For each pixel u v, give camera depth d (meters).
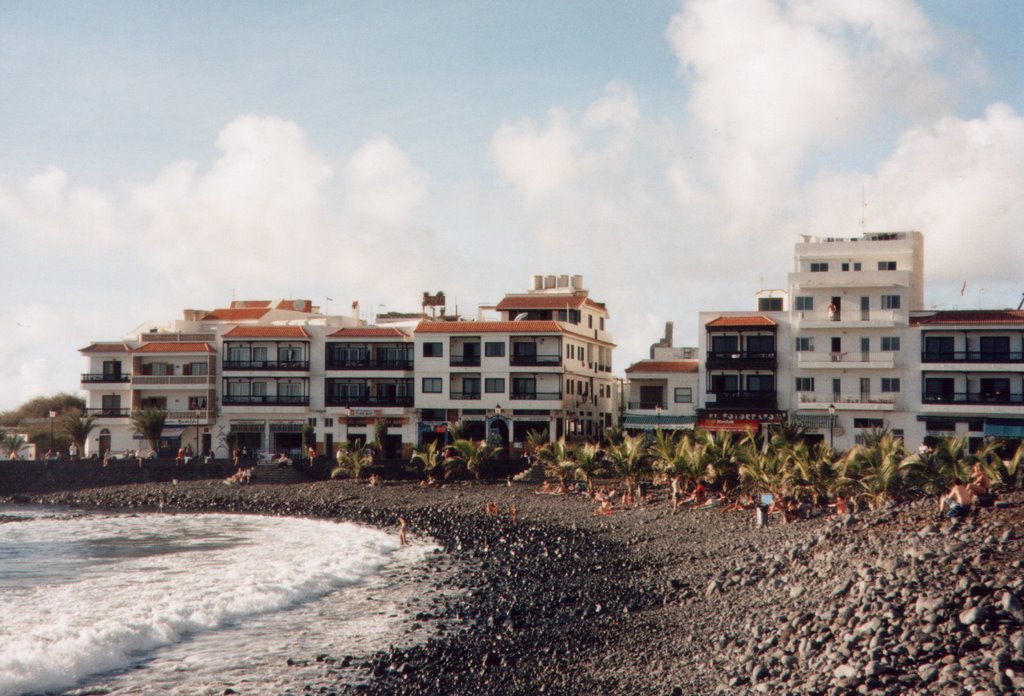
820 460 55.53
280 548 56.94
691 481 64.81
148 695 28.14
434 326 99.19
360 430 99.81
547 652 29.88
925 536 33.50
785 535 45.31
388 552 54.53
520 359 96.56
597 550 50.47
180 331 110.88
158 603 40.50
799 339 88.88
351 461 87.06
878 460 52.75
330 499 78.50
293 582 44.41
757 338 90.00
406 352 101.00
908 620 24.75
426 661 30.08
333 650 32.66
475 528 62.25
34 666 30.55
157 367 104.44
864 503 52.28
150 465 90.38
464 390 98.19
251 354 103.31
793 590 31.83
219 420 102.88
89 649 32.38
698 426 89.62
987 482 41.41
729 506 59.34
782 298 97.88
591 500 70.94
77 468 90.38
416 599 40.69
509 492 77.81
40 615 38.44
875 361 85.75
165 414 98.75
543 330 95.94
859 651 23.45
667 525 55.97
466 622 35.81
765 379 89.69
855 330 86.94
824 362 87.25
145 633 34.91
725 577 37.38
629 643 29.98
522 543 54.84
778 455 59.78
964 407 82.88
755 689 23.02
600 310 111.94
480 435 97.38
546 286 116.12
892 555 32.06
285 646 33.44
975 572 27.36
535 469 84.06
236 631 36.00
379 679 28.53
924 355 84.88
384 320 120.75
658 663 27.14
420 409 98.44
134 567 50.22
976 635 22.84
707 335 91.38
